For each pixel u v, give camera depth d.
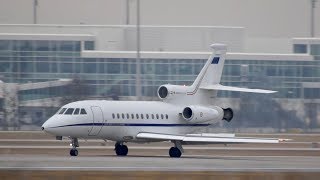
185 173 161.25
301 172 165.25
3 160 198.38
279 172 164.88
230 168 175.62
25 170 160.75
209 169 170.50
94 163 188.75
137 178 153.75
